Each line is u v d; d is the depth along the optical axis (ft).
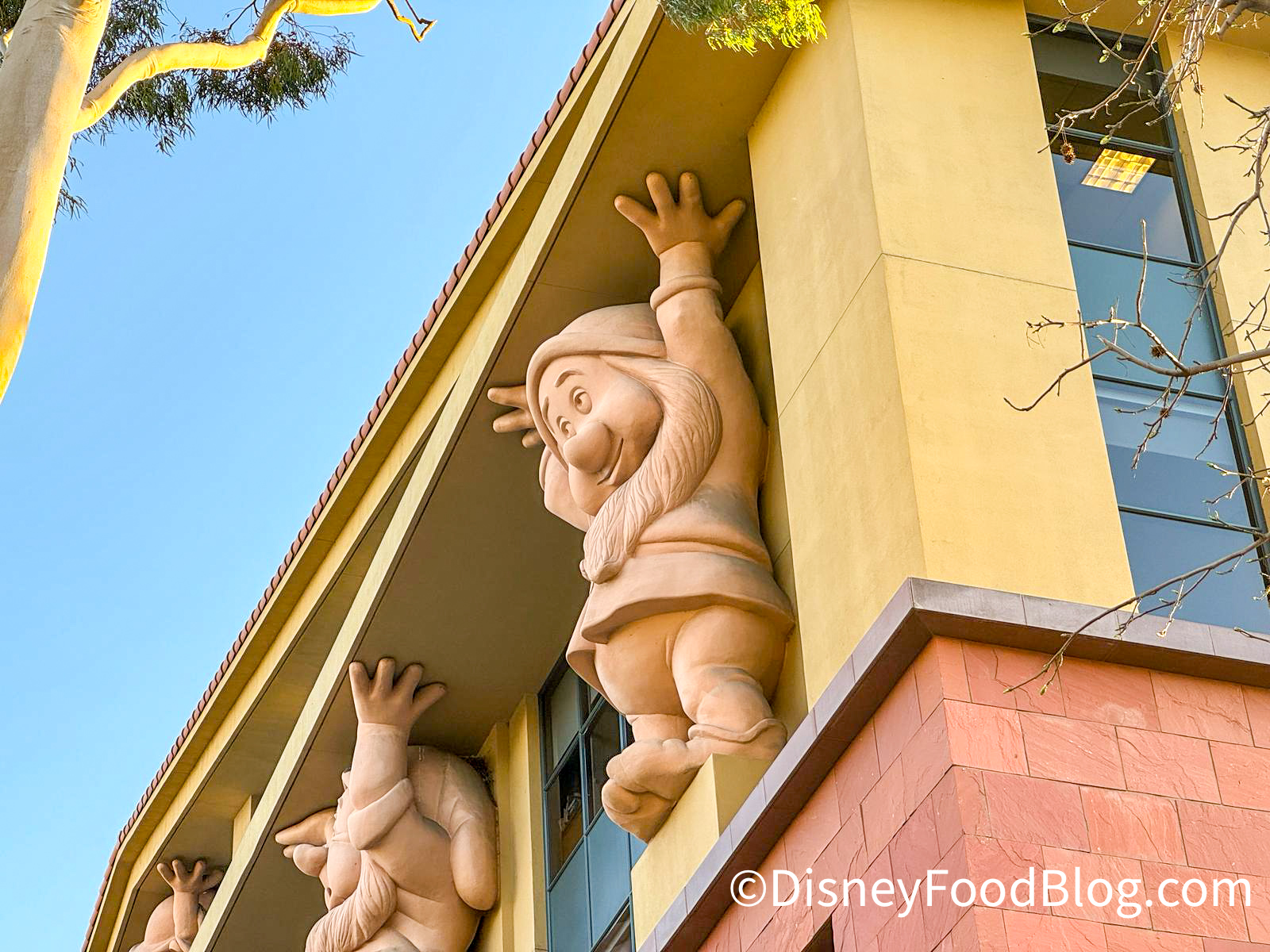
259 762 73.77
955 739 31.01
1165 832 30.71
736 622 43.11
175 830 77.20
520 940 60.49
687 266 48.14
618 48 47.19
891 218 39.99
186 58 37.73
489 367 53.21
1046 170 42.06
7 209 30.91
